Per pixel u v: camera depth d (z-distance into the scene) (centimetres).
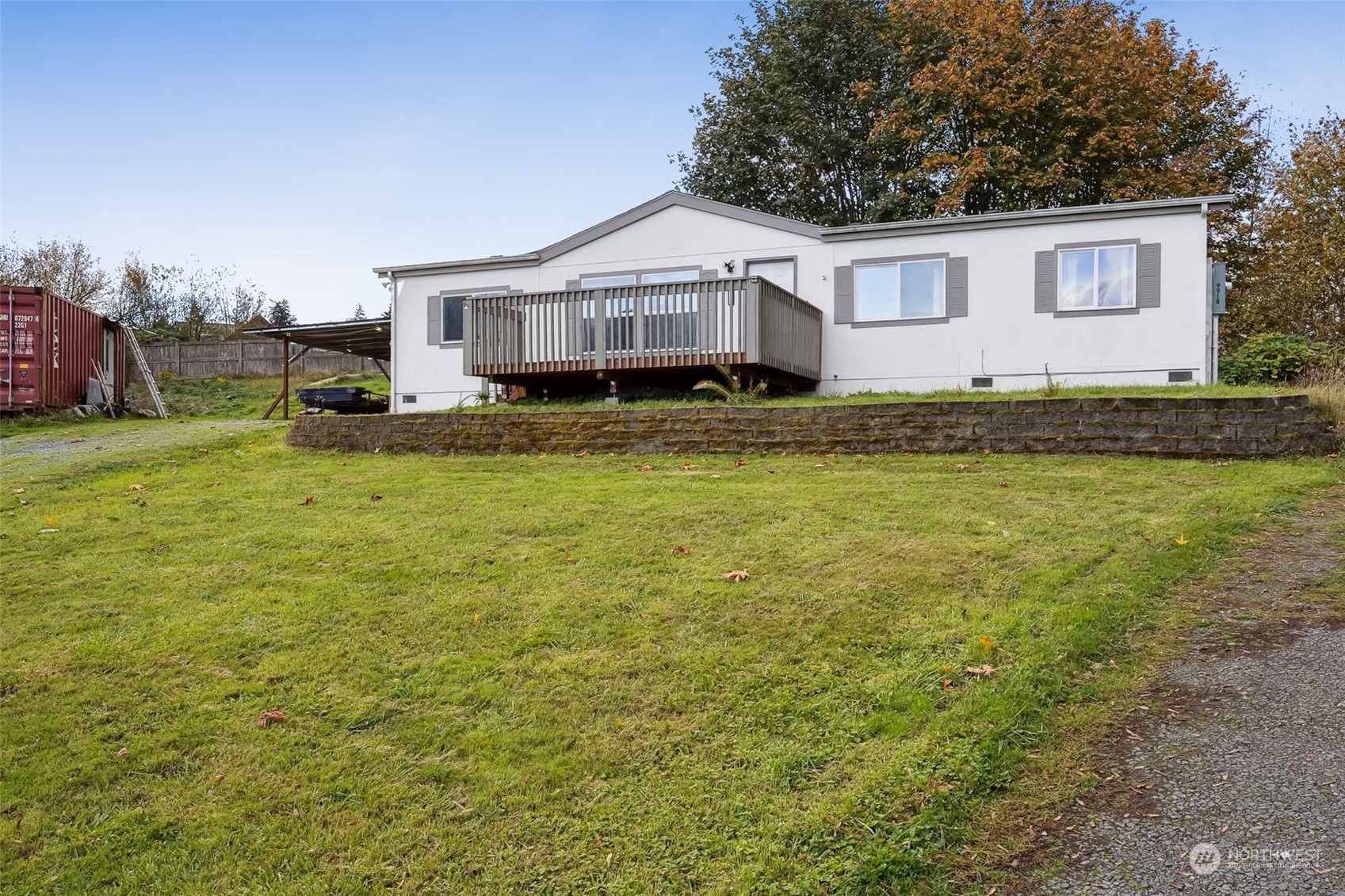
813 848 429
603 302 1622
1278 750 471
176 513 1021
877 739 505
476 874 433
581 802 473
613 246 1920
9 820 479
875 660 591
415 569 795
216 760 521
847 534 844
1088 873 399
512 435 1409
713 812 459
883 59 3212
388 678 600
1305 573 712
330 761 516
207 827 470
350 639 658
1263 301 2880
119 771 513
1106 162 2817
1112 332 1652
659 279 1889
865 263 1786
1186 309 1617
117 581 791
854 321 1789
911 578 718
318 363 3594
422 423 1447
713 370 1622
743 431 1313
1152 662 578
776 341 1608
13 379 2167
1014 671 558
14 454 1565
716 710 545
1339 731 482
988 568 734
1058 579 699
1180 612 648
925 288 1752
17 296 2175
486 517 959
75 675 617
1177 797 441
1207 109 2923
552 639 646
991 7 2778
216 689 593
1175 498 938
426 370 2020
